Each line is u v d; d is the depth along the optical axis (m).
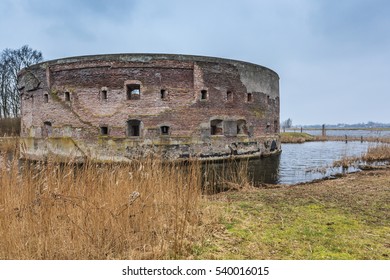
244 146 19.36
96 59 16.97
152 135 16.78
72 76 17.47
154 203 5.26
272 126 22.64
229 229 5.06
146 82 16.92
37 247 3.89
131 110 16.83
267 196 7.79
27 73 19.70
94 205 4.60
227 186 10.49
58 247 3.97
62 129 17.62
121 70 16.86
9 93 38.38
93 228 4.25
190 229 4.89
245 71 19.69
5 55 38.25
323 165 16.61
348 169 14.77
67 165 6.73
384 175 11.26
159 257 3.93
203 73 17.73
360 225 5.21
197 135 17.45
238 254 4.06
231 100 18.81
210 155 17.69
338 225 5.22
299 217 5.73
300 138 41.53
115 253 4.13
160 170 6.59
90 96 17.09
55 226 4.27
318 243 4.41
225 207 6.47
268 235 4.76
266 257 3.96
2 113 38.09
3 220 4.05
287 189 8.95
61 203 4.68
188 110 17.38
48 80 18.05
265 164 17.34
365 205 6.58
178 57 17.23
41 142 16.20
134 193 4.54
